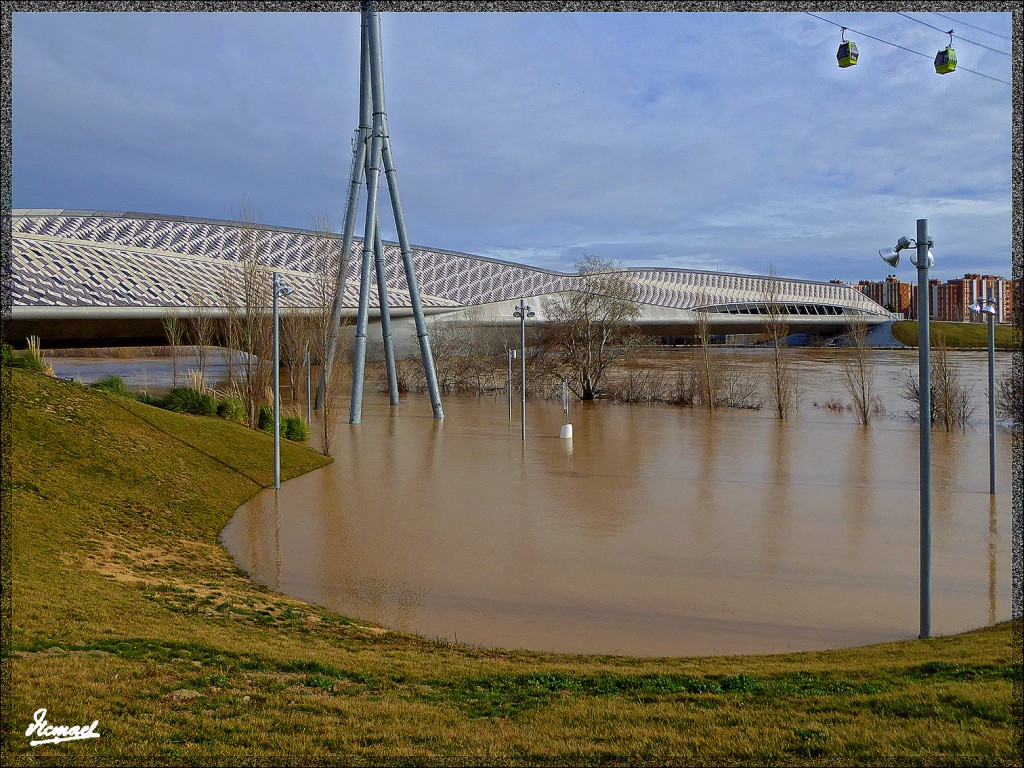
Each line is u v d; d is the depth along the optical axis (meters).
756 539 12.71
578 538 12.75
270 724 4.74
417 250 65.56
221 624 7.59
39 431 13.84
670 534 13.03
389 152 33.25
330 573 10.80
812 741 4.39
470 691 5.82
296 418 24.56
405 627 8.66
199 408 22.48
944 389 27.38
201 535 12.57
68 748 4.10
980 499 15.84
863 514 14.56
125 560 9.91
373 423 30.58
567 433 25.62
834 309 77.81
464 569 10.98
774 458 21.53
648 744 4.48
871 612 9.27
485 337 48.88
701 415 33.34
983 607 9.44
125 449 15.00
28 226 50.44
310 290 45.84
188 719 4.70
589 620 8.95
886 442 24.67
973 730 4.41
